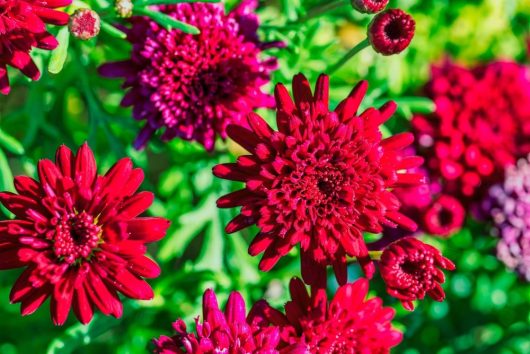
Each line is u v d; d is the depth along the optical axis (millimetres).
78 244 248
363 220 260
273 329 255
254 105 292
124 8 278
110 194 254
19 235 250
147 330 357
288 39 322
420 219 325
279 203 256
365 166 260
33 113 341
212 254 349
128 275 252
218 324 256
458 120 342
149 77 287
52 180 252
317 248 261
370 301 271
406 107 341
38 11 260
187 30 278
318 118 262
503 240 343
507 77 351
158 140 308
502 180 342
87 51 327
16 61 262
